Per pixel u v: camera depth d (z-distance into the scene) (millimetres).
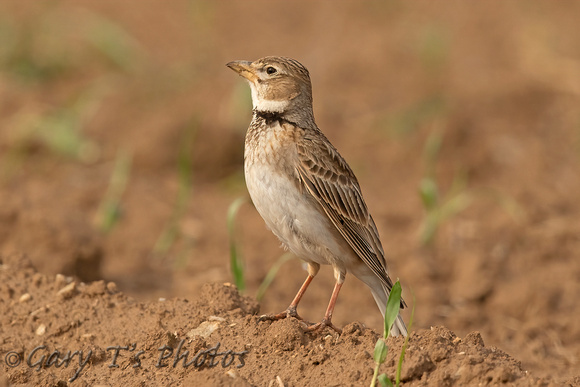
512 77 22000
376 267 9352
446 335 8555
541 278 13617
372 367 7875
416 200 16594
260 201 9188
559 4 27969
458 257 14016
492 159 18234
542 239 14773
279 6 27828
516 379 7562
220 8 27422
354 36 25141
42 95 20500
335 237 9227
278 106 9539
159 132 17875
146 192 16781
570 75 22000
